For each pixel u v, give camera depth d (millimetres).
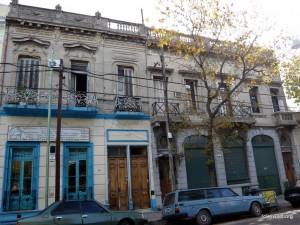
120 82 16969
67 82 15719
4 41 14953
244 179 18703
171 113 16469
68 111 14719
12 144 13781
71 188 14492
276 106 21906
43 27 15961
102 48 17172
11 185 13508
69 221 9102
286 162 20719
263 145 20016
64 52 16156
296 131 21531
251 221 11203
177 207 11188
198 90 19016
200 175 17438
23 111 14094
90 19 17344
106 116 16047
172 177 13914
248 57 14984
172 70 18422
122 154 16109
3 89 14352
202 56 18375
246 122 18469
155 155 16547
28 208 13461
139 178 16078
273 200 13891
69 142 14875
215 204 11828
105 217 9633
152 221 12492
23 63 15336
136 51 18047
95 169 15055
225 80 19344
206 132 18141
